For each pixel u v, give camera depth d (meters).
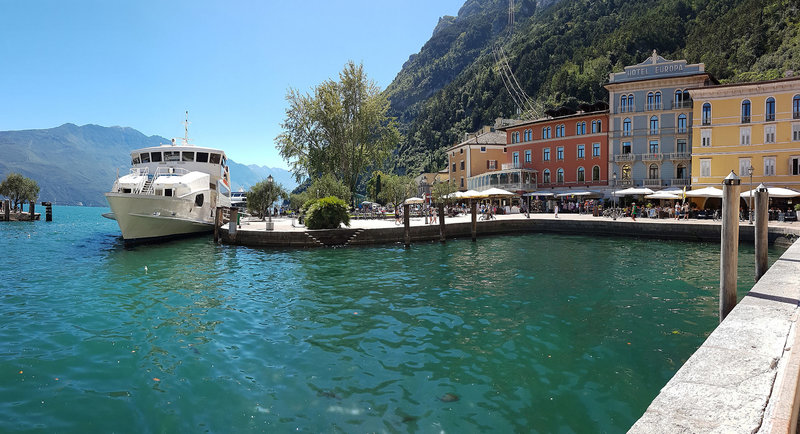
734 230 6.89
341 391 6.17
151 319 10.03
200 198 29.95
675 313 10.34
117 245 26.30
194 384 6.44
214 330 9.16
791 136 37.41
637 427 2.70
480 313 10.41
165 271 16.84
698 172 41.00
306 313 10.50
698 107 41.00
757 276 10.25
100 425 5.27
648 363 7.14
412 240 26.91
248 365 7.18
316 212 25.77
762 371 3.50
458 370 6.89
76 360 7.40
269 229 25.69
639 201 46.59
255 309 10.93
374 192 81.06
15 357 7.51
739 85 39.03
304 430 5.16
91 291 13.19
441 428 5.16
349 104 44.06
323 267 17.61
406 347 8.01
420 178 93.56
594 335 8.66
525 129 57.84
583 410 5.57
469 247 24.58
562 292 12.77
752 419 2.71
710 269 16.84
